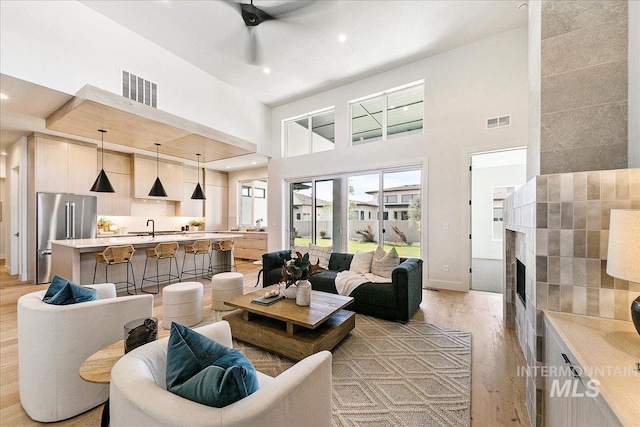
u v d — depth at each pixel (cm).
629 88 164
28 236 502
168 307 304
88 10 374
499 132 423
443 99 468
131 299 191
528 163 249
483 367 223
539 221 159
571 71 178
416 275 349
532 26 222
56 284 191
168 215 782
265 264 436
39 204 482
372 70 522
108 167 631
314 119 661
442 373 214
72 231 519
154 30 417
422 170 488
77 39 363
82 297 184
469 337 276
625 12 166
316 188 636
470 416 169
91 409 175
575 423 111
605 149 170
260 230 844
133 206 707
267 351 245
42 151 488
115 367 105
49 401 163
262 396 89
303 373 106
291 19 386
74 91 359
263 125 679
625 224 115
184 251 547
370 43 439
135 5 367
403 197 521
